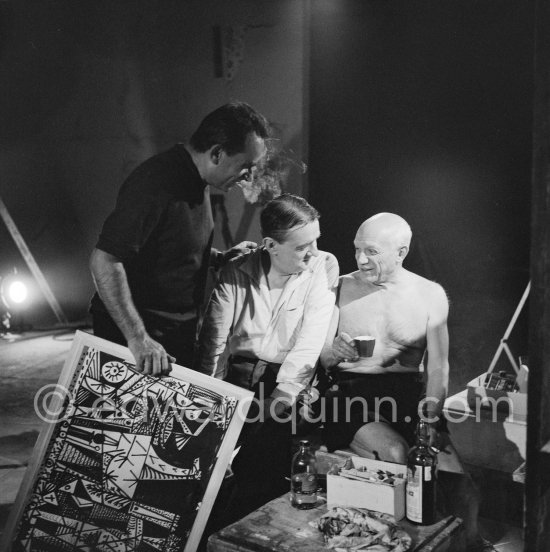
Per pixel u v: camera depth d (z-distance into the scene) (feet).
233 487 9.88
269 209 9.06
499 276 14.33
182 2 18.97
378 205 15.71
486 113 14.07
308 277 9.45
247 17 17.47
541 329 5.87
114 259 8.73
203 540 9.18
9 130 24.00
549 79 5.57
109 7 20.80
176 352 9.78
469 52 14.11
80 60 21.94
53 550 8.46
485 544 9.21
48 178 23.63
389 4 14.96
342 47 15.80
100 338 8.71
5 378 18.80
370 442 8.73
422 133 14.93
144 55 20.21
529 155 13.70
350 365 9.59
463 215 14.61
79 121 22.48
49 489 8.57
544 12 5.52
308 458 8.53
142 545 8.21
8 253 24.82
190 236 9.37
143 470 8.40
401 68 14.99
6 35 23.29
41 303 24.77
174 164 9.14
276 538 7.45
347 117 15.93
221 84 18.43
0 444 13.82
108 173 22.29
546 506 6.16
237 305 9.66
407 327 9.30
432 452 7.89
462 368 14.87
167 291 9.50
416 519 7.64
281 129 16.92
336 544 7.20
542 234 5.76
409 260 15.43
